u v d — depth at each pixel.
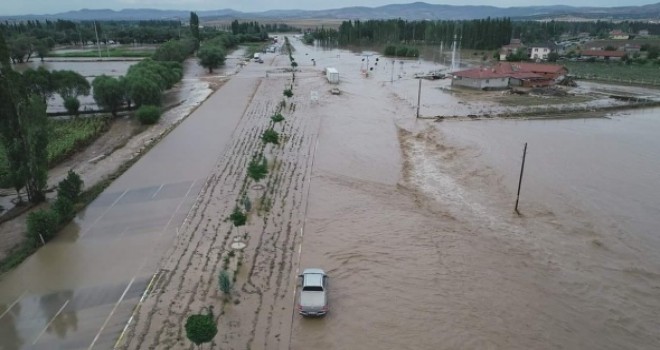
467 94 86.44
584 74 110.00
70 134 55.31
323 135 55.91
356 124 61.88
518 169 45.03
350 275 27.12
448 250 30.19
